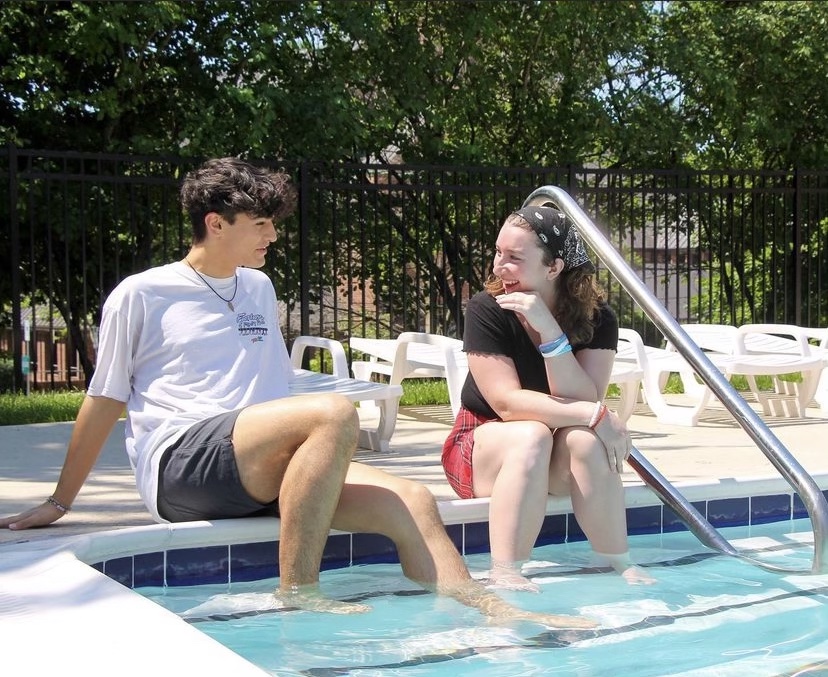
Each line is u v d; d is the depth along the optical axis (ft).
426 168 27.50
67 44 31.04
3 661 4.84
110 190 33.37
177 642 5.09
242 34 33.45
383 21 36.68
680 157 40.52
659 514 10.85
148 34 31.55
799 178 31.76
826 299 41.91
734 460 16.02
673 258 65.41
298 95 32.58
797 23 39.22
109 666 4.76
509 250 9.45
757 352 23.22
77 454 9.43
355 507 8.22
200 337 8.79
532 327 9.48
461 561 8.13
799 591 8.50
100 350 8.87
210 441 8.26
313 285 35.55
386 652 6.73
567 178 30.22
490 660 6.62
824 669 6.47
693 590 8.55
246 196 8.61
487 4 37.17
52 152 24.09
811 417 22.20
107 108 31.27
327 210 35.53
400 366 19.62
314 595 7.79
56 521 10.69
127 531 8.05
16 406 21.72
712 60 39.19
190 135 31.55
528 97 40.29
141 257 35.50
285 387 9.21
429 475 14.43
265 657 6.64
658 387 21.57
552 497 9.75
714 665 6.57
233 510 8.50
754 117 39.22
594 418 8.99
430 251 28.89
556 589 8.49
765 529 11.22
